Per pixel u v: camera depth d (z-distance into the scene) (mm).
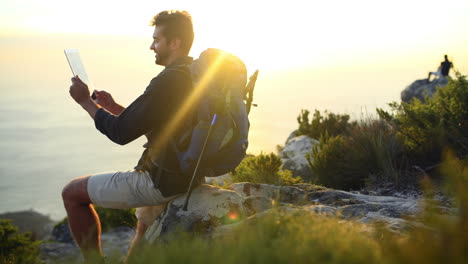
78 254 2785
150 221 4180
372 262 1698
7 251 9266
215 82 3559
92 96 3959
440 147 7250
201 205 3838
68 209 3885
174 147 3617
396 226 2887
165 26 3748
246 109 3822
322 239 1916
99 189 3812
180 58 3768
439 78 16234
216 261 1793
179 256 1896
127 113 3578
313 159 9023
